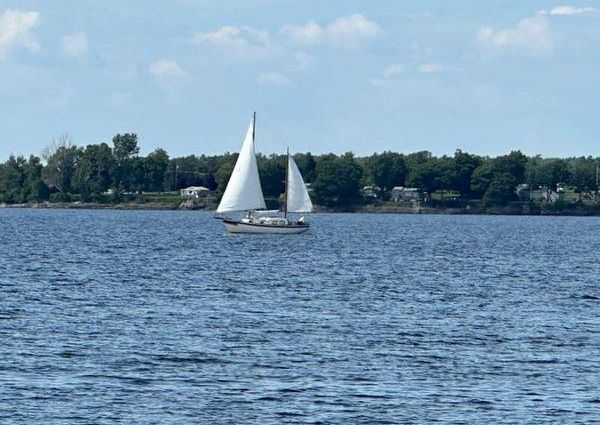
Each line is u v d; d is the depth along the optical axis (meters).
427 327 190.25
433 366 154.62
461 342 174.62
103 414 127.25
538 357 162.25
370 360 158.12
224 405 131.75
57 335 174.25
